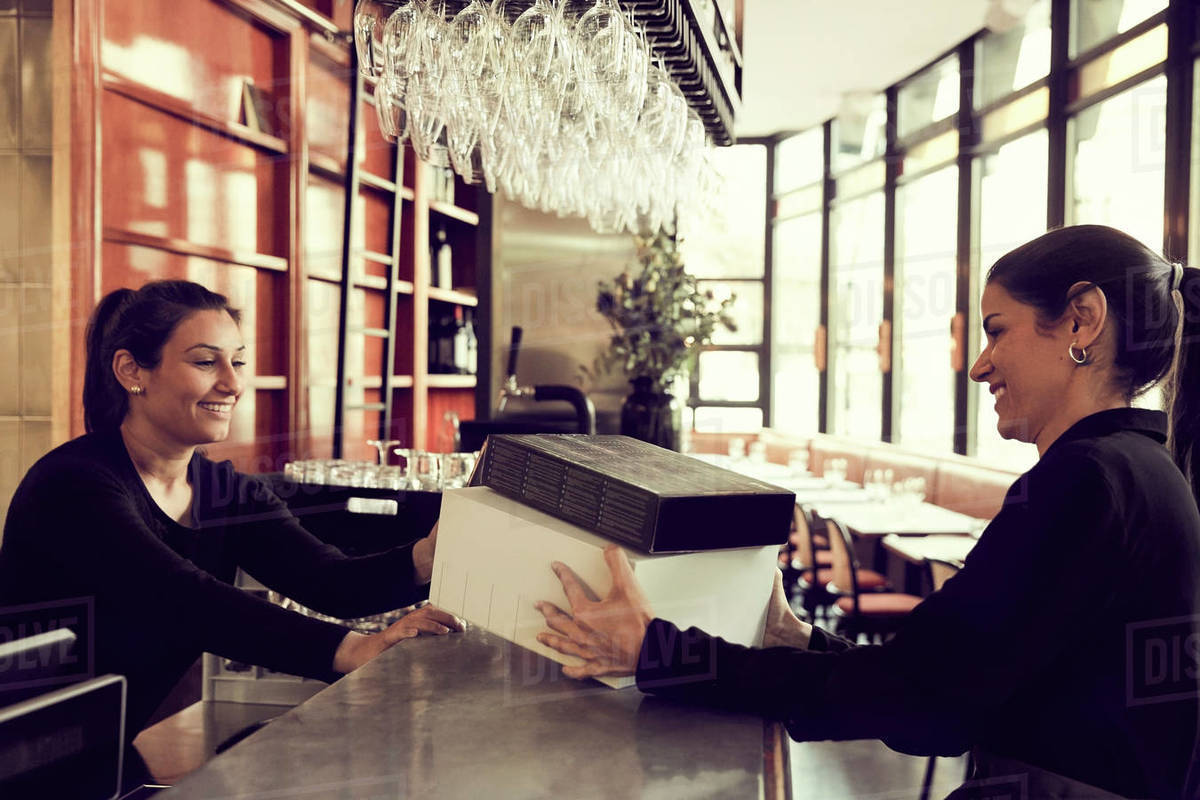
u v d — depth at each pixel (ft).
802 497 20.15
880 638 15.93
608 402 15.16
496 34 7.05
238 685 7.38
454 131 8.09
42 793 3.07
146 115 11.21
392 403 18.29
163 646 5.23
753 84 27.20
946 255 23.86
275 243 14.19
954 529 16.53
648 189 10.25
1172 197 15.02
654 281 12.89
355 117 14.71
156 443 5.49
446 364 20.15
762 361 32.89
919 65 25.39
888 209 26.37
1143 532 3.33
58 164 9.61
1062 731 3.46
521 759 2.95
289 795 2.63
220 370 5.49
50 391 9.67
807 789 9.61
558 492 3.76
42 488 5.01
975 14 21.49
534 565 3.72
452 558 4.00
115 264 10.79
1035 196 20.16
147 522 5.29
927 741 3.54
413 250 18.17
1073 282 3.64
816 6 21.34
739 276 32.99
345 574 5.58
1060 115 18.84
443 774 2.81
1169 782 3.49
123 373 5.38
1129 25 16.66
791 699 3.34
